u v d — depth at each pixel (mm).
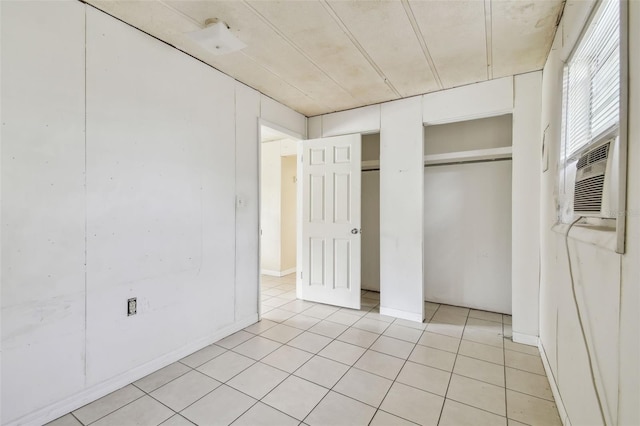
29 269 1611
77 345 1790
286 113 3586
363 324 3109
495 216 3479
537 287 2613
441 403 1844
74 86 1779
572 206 1561
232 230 2852
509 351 2520
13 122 1560
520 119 2705
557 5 1794
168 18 1971
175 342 2342
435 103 3129
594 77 1335
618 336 1004
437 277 3805
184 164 2406
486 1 1784
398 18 1953
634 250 891
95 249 1873
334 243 3686
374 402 1852
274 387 2004
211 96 2633
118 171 1988
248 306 3045
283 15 1930
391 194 3361
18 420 1570
